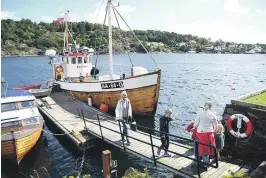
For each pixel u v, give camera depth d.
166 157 9.52
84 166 11.60
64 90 23.16
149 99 18.19
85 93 20.53
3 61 106.56
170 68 70.88
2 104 13.30
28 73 60.62
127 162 11.83
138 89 17.95
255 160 9.32
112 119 15.59
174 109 23.28
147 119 19.16
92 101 20.36
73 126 14.48
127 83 18.06
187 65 82.81
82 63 23.25
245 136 10.00
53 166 11.80
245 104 10.30
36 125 12.77
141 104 18.42
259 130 9.88
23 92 15.95
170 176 10.61
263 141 9.74
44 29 185.00
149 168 11.31
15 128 12.18
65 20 25.58
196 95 30.20
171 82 42.22
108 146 13.31
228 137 10.61
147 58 121.00
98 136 12.38
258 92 12.53
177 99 27.83
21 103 13.83
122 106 10.55
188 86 37.62
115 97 18.86
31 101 14.26
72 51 23.45
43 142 14.91
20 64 89.00
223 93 31.55
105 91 19.14
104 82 18.95
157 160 9.27
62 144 14.52
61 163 12.08
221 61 108.69
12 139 10.86
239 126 10.16
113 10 18.44
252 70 65.88
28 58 128.25
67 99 21.34
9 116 12.68
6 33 160.75
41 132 13.86
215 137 8.38
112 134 12.45
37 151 13.58
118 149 13.08
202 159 8.77
